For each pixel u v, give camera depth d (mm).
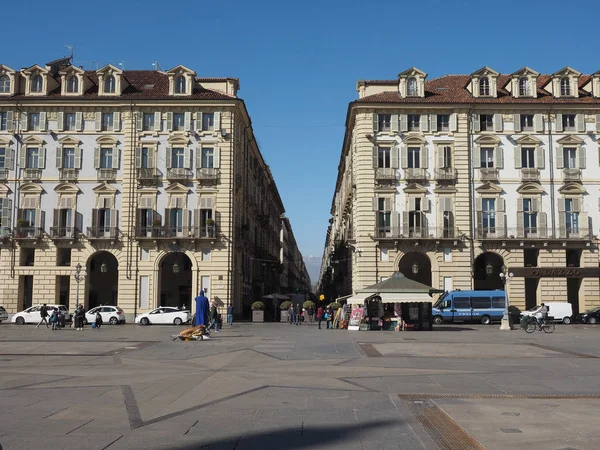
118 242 54250
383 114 54781
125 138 55125
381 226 53656
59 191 54875
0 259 54281
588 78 56812
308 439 9742
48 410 12055
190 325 50062
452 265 53312
